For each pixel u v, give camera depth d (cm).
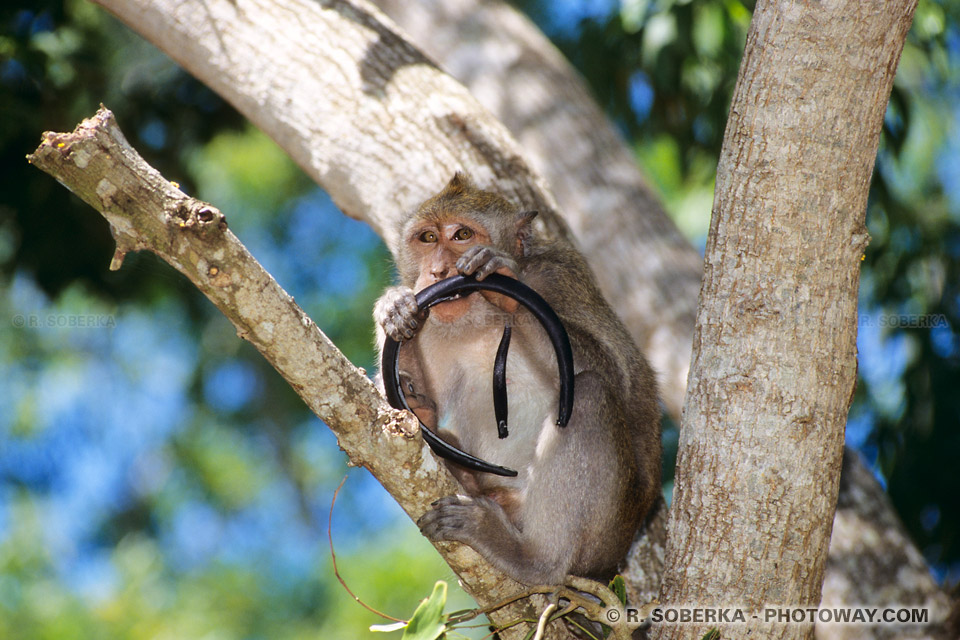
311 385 588
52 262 1609
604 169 1373
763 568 608
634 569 941
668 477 1662
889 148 1479
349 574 1802
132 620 1780
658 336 1252
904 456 1619
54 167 496
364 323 2725
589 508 731
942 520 1614
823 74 586
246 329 560
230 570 2108
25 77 1488
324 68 1023
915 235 1627
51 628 1719
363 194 992
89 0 1070
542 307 716
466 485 824
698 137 1689
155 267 1669
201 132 1730
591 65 1683
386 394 726
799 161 591
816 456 604
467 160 986
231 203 2706
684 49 1425
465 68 1462
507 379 830
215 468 2919
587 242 1318
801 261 596
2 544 1980
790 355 600
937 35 1476
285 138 1027
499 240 866
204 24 1038
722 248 616
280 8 1050
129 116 1677
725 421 611
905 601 1048
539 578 709
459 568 700
